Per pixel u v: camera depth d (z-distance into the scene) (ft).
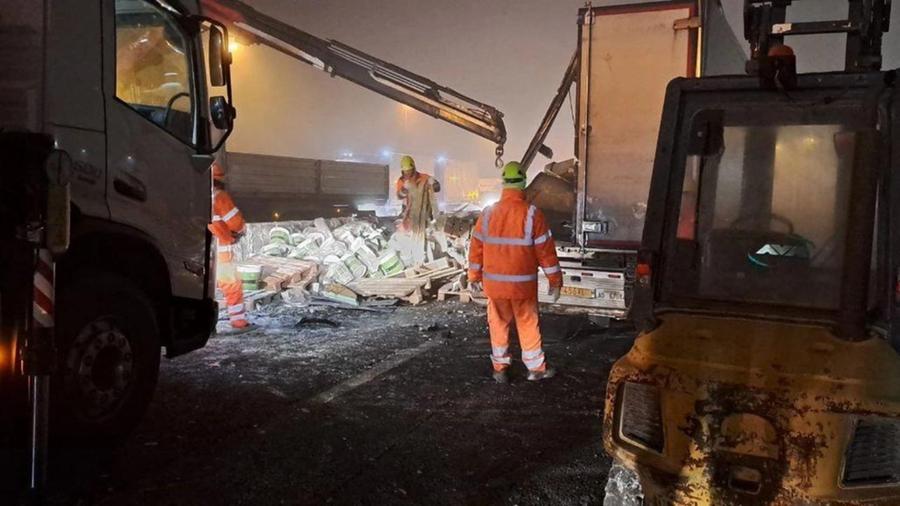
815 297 10.96
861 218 9.86
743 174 11.51
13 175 11.98
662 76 24.97
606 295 27.86
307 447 15.53
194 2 17.79
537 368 20.74
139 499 12.84
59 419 13.70
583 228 26.50
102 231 14.37
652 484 9.88
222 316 29.43
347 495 13.28
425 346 24.85
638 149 25.67
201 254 18.16
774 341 9.91
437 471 14.44
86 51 13.87
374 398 19.06
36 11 12.92
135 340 15.51
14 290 12.34
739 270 11.37
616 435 10.27
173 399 18.57
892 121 10.39
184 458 14.75
